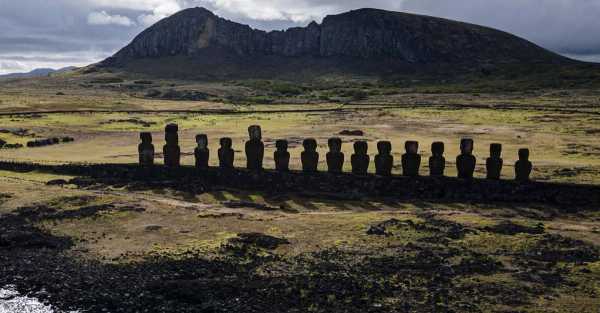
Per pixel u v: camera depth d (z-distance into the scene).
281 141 33.66
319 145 49.91
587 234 24.27
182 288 19.36
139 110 87.88
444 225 25.45
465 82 162.88
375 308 17.80
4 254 23.31
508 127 62.09
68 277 20.83
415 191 31.47
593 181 31.33
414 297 18.50
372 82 178.88
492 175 31.31
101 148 51.12
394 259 21.67
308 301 18.39
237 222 26.86
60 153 47.75
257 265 21.41
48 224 27.06
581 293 18.48
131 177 36.44
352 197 31.31
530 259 21.50
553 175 33.69
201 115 81.94
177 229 26.00
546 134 55.59
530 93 117.62
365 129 63.47
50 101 95.56
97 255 22.91
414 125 66.44
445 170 35.78
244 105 106.75
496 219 26.42
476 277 19.92
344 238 24.20
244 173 34.12
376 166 32.66
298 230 25.45
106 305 18.66
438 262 21.30
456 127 63.44
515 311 17.38
